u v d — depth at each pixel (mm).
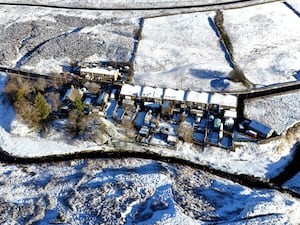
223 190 50500
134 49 76375
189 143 57688
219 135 57406
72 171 54000
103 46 77312
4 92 65875
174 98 62406
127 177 51688
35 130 60469
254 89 66688
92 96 65062
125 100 63281
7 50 76562
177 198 48281
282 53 75188
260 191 51062
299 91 66250
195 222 44406
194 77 69812
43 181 52438
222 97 62406
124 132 59594
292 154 56750
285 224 43906
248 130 58375
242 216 45188
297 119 60938
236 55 74938
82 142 58469
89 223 45125
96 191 49500
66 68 72250
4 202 48812
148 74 70750
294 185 52500
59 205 48188
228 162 55562
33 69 71875
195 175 53219
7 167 55125
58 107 62625
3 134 60312
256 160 55688
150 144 57781
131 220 45219
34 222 45938
